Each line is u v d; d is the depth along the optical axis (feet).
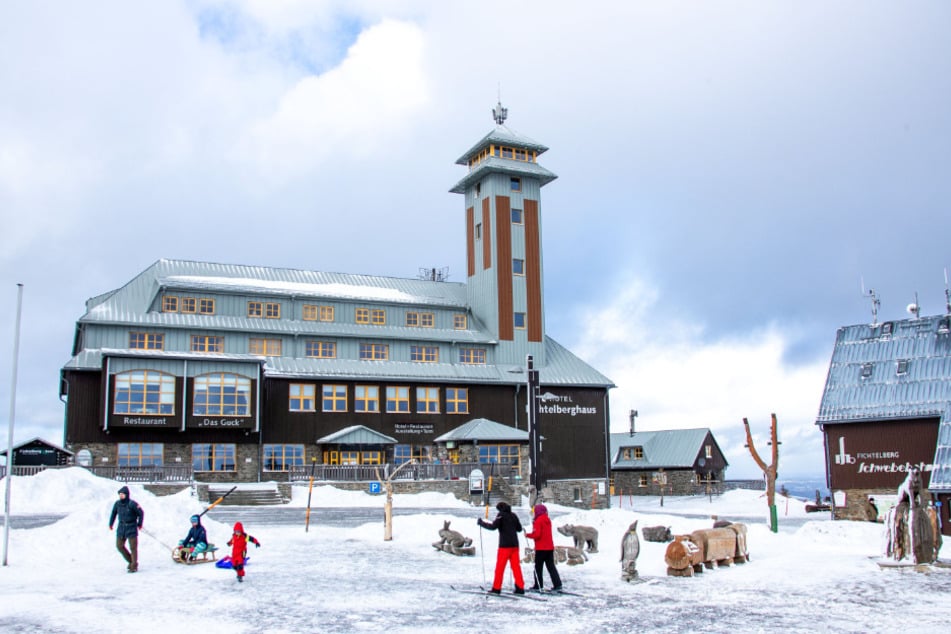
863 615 52.21
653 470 292.40
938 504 127.44
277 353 192.03
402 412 196.34
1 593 58.08
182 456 171.83
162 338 181.27
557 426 211.20
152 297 184.75
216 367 172.65
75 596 57.26
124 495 69.05
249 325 190.60
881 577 67.00
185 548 74.08
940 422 148.36
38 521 102.37
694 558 69.51
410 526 105.09
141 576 66.80
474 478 174.29
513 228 222.69
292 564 75.92
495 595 59.47
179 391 168.86
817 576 68.03
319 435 186.91
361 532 101.86
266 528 105.91
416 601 57.16
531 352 218.38
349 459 188.55
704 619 51.31
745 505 223.92
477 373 206.90
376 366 198.18
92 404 168.14
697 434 290.56
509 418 208.33
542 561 61.46
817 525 99.91
